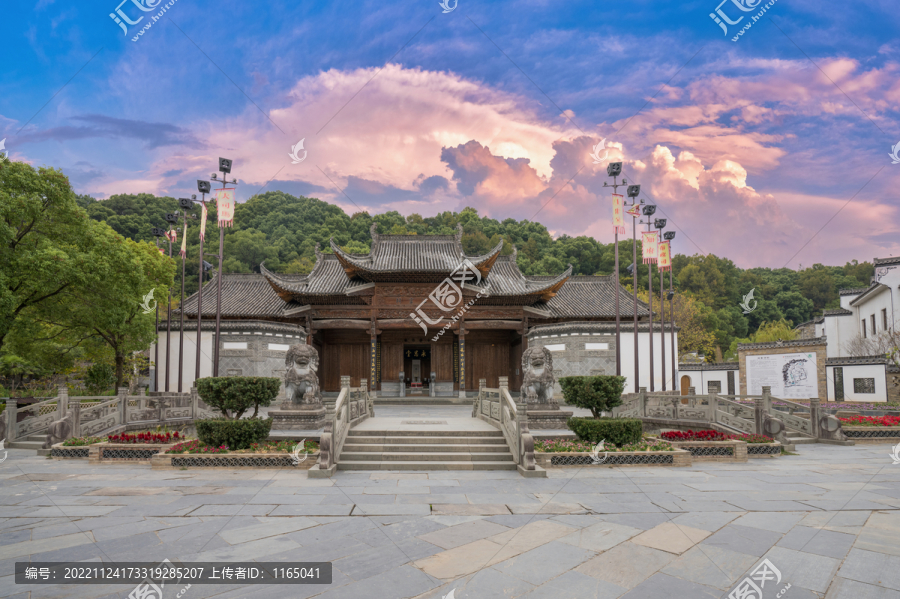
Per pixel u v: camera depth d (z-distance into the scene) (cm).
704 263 8006
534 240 9950
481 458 1373
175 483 1127
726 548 715
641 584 596
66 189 2161
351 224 9325
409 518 856
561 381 1761
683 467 1346
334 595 564
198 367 2652
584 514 883
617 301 2606
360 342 4319
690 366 4488
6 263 1972
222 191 2494
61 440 1570
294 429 1792
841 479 1191
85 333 2694
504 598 557
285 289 3725
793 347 3472
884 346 3675
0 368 2631
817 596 568
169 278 3117
